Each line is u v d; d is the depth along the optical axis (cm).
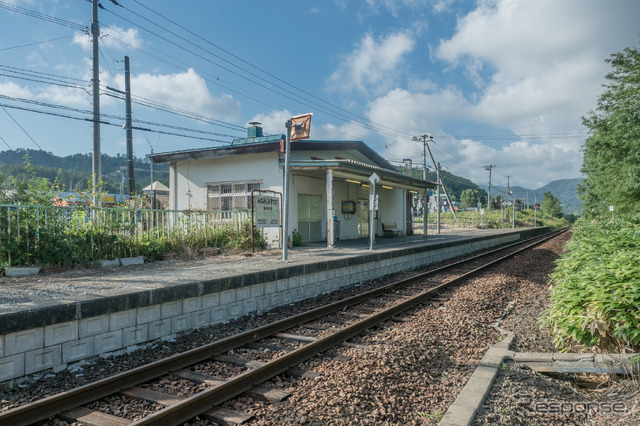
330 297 959
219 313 718
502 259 1645
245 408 378
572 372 468
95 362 518
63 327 491
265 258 1127
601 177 2666
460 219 5409
